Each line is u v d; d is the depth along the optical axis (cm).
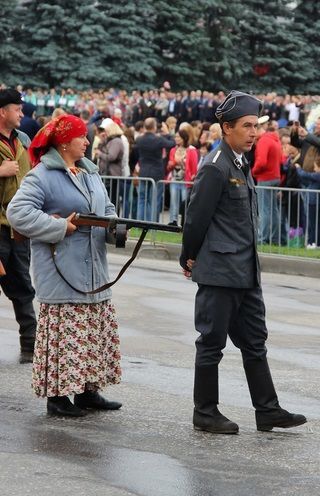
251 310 888
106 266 934
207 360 880
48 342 908
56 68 4741
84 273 913
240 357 1184
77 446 826
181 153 2419
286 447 840
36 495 715
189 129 2419
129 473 762
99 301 918
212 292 875
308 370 1130
